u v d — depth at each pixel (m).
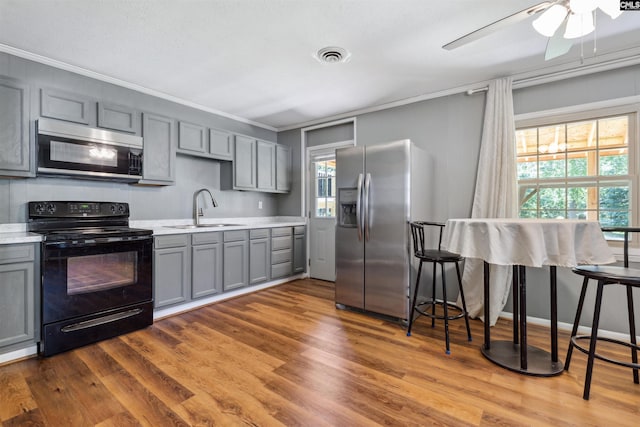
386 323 2.75
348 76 2.95
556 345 1.99
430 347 2.27
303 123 4.54
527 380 1.83
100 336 2.33
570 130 2.72
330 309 3.12
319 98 3.51
